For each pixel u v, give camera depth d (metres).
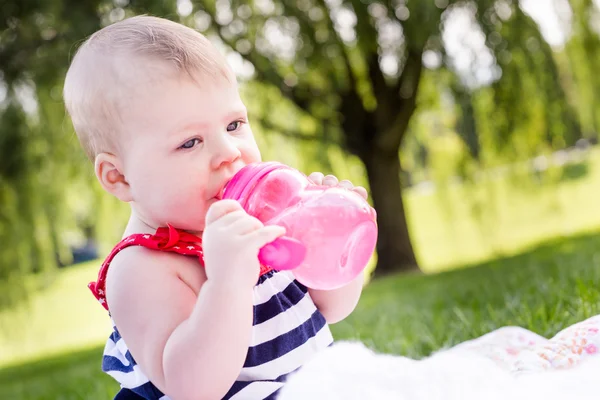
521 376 1.29
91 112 1.58
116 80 1.54
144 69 1.53
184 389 1.37
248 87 8.85
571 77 8.37
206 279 1.53
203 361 1.35
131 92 1.52
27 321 8.17
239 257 1.35
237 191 1.48
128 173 1.56
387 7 8.06
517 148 8.86
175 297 1.46
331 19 8.47
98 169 1.59
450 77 8.19
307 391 1.20
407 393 1.17
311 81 9.12
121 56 1.55
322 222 1.42
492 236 9.69
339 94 9.23
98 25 6.92
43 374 6.48
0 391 5.76
